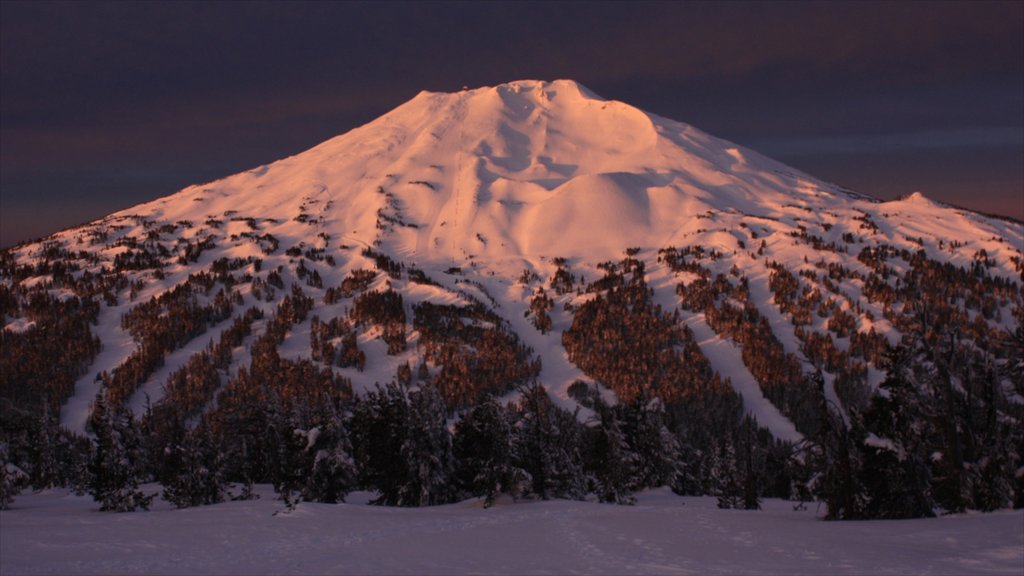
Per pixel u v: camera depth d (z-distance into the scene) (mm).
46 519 56438
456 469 75312
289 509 53938
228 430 103000
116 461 73625
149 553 36250
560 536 41219
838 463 48500
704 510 57531
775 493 98688
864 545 33625
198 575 30000
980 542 32344
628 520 49281
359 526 46812
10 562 33812
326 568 31281
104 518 54844
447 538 40938
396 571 30297
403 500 72812
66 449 113500
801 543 35344
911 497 46531
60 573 30875
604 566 30766
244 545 38719
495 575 29031
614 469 76062
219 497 78500
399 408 74000
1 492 79062
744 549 34312
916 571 26812
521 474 68188
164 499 78125
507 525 46844
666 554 33562
